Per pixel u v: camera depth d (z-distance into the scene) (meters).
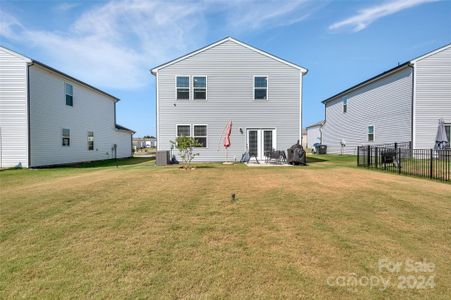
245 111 15.23
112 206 5.12
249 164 13.88
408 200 5.46
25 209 4.91
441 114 14.88
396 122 16.44
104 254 3.08
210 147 15.18
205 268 2.75
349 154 22.67
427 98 14.91
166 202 5.41
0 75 13.41
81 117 18.59
